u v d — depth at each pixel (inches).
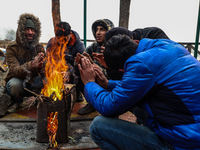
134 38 80.4
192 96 43.8
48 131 77.3
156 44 50.2
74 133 88.7
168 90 45.5
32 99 142.5
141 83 46.0
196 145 43.5
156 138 50.5
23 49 117.6
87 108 112.0
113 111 50.1
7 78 115.9
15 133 87.8
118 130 53.9
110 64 53.7
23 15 113.6
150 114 48.6
